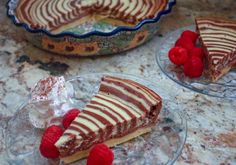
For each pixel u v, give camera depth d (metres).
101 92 0.44
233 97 0.46
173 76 0.48
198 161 0.40
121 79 0.45
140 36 0.52
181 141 0.41
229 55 0.48
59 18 0.55
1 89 0.48
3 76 0.50
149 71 0.50
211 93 0.46
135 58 0.52
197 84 0.47
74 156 0.40
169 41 0.53
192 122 0.43
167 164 0.39
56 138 0.39
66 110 0.43
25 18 0.55
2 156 0.40
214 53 0.47
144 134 0.42
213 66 0.47
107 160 0.37
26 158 0.40
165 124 0.43
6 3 0.59
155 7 0.56
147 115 0.41
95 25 0.57
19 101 0.46
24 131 0.42
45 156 0.39
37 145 0.41
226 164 0.40
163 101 0.45
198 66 0.47
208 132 0.43
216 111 0.45
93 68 0.50
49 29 0.54
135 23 0.56
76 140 0.39
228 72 0.49
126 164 0.39
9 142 0.41
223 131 0.43
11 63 0.52
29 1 0.58
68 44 0.50
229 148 0.41
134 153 0.40
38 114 0.42
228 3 0.61
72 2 0.58
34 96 0.42
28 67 0.51
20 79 0.49
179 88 0.47
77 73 0.50
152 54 0.52
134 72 0.50
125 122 0.40
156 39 0.54
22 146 0.41
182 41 0.50
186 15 0.58
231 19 0.57
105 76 0.46
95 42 0.50
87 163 0.38
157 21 0.52
